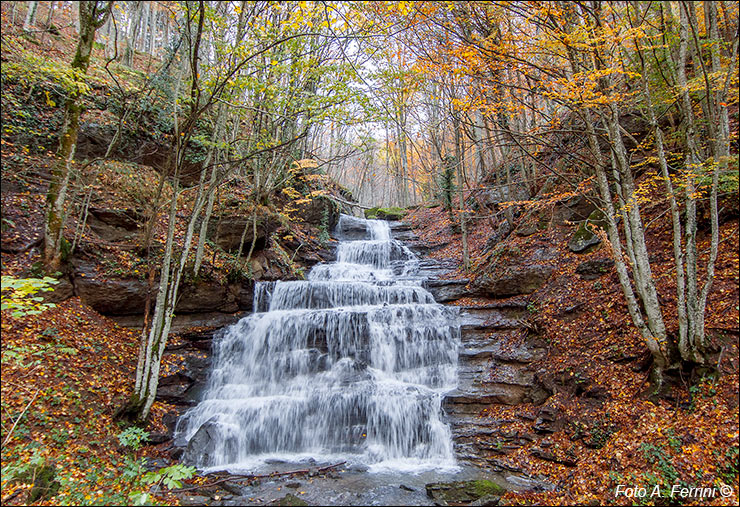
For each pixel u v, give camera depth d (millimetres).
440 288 13055
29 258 9109
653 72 9484
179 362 9648
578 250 11328
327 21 7246
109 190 11750
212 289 11531
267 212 14406
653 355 7109
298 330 10594
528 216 13781
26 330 7895
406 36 9188
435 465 7270
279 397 8828
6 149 10859
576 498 5668
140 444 7195
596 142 7695
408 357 10359
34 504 4973
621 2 8227
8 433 6012
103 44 19172
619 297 9180
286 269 14297
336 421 8359
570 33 6715
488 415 8367
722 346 6695
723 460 5320
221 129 11547
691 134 7391
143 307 10375
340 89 9211
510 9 6984
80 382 7684
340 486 6336
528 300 11055
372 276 15523
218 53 9375
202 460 7035
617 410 7023
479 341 10539
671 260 9133
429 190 23609
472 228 18141
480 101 7852
